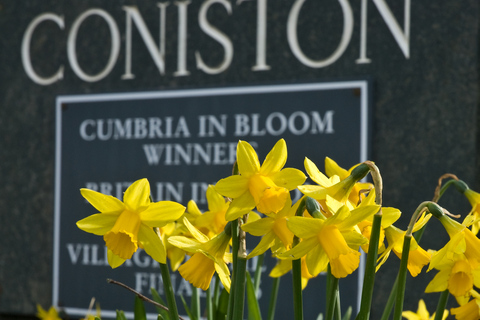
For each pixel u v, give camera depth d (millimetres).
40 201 3865
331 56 3246
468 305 1188
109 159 3693
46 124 3889
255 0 3436
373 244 970
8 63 4012
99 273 3645
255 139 3363
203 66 3535
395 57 3107
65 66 3865
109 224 1062
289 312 3180
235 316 1029
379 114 3129
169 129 3564
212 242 1095
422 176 3012
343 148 3164
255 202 998
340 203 975
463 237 1006
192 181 3486
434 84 3023
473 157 2918
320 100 3232
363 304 986
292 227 963
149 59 3664
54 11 3918
